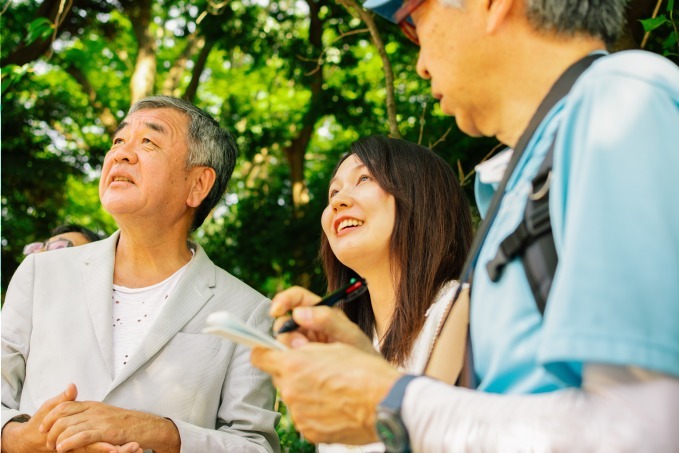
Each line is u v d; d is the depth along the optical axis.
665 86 1.21
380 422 1.19
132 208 2.92
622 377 1.07
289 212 11.87
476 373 1.37
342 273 2.91
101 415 2.52
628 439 1.03
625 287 1.07
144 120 3.07
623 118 1.16
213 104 14.57
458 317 1.73
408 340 2.42
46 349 2.82
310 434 1.28
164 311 2.86
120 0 11.41
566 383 1.16
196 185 3.15
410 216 2.59
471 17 1.40
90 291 2.93
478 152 8.96
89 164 12.89
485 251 1.36
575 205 1.14
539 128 1.33
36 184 12.32
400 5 1.57
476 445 1.12
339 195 2.66
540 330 1.22
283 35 11.25
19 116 12.14
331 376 1.25
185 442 2.59
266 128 12.21
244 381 2.87
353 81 11.52
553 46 1.38
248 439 2.77
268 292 11.93
